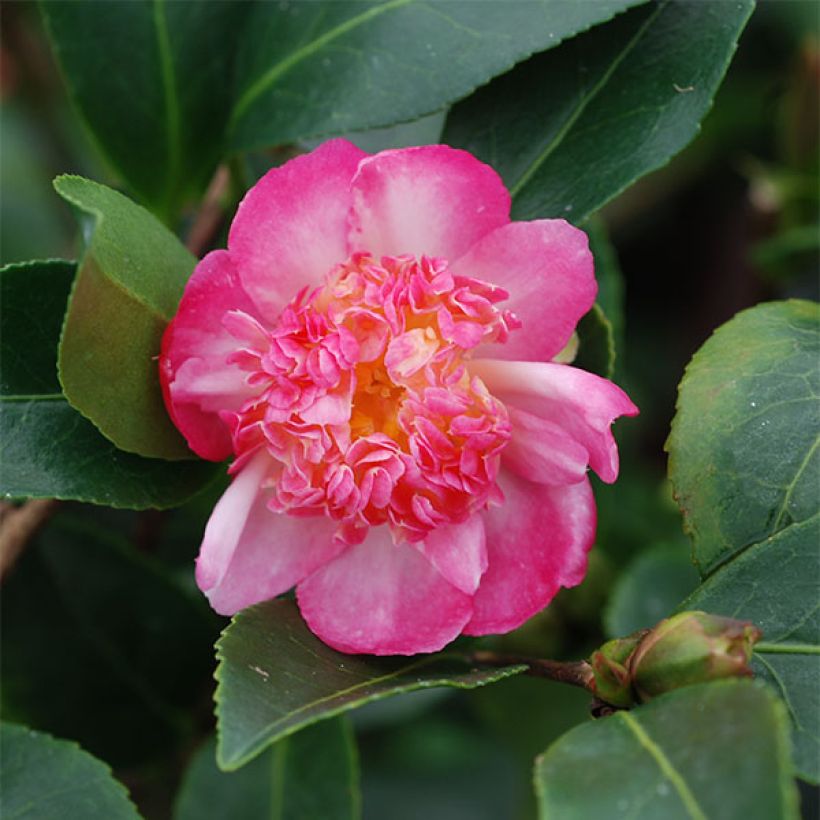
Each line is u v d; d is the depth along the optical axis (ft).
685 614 1.32
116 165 1.61
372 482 1.36
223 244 1.68
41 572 1.61
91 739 1.63
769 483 1.40
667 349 2.23
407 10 1.49
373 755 1.92
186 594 1.63
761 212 1.87
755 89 2.08
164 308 1.40
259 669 1.33
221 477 1.52
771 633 1.36
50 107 2.00
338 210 1.38
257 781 1.61
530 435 1.38
